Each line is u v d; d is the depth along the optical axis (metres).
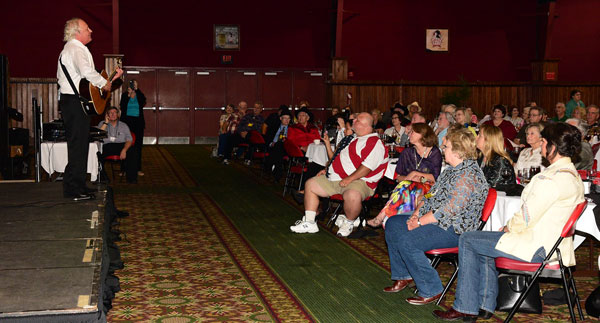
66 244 4.32
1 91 8.84
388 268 5.35
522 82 18.16
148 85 17.95
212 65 18.17
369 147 6.43
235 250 5.93
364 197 6.50
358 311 4.25
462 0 18.38
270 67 18.36
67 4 17.03
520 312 4.20
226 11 18.12
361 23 18.12
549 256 3.75
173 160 14.15
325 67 18.48
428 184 4.79
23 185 7.09
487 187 4.21
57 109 16.70
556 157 3.84
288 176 9.31
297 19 18.34
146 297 4.47
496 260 3.95
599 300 4.01
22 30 16.88
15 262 3.88
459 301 4.02
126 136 10.37
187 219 7.43
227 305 4.33
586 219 4.32
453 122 8.02
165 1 17.81
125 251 5.83
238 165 13.31
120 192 9.44
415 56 18.34
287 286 4.80
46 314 3.03
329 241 6.34
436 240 4.25
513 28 18.52
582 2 18.31
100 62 17.33
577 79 18.50
